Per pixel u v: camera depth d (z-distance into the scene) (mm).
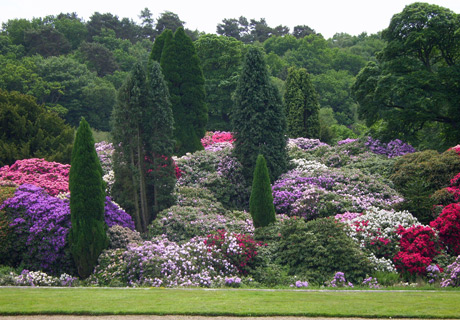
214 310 7090
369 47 89875
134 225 15555
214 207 16797
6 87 50188
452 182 16281
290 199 17641
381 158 21406
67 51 72688
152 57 27922
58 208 13234
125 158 16156
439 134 27578
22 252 12812
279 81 59188
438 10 23109
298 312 7055
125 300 7832
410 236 12680
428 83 22781
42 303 7484
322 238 12656
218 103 41500
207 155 20234
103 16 88562
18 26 74125
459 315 6949
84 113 54469
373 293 9141
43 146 20453
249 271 12383
